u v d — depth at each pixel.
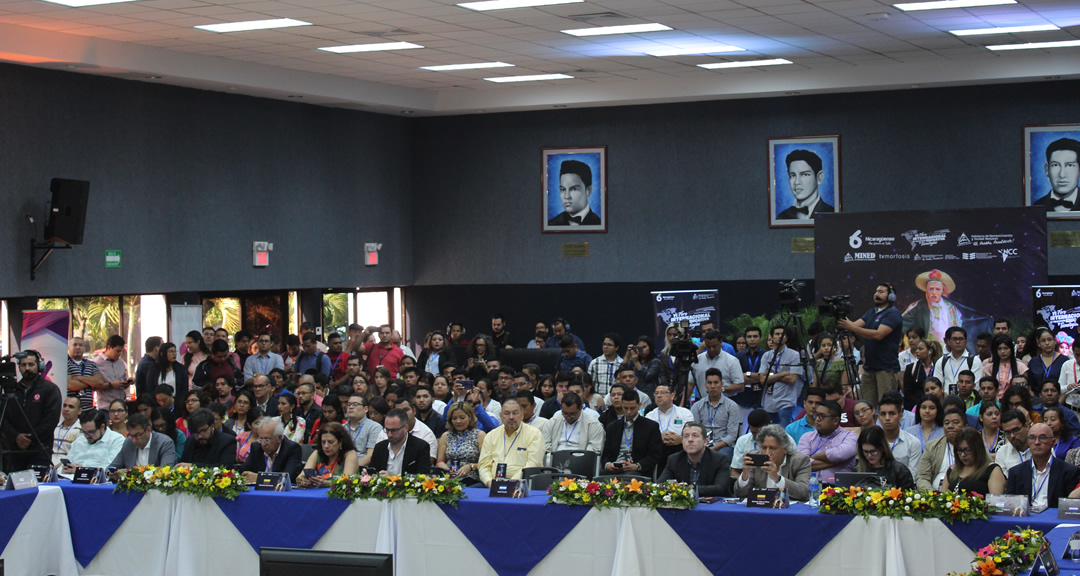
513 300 20.58
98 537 8.27
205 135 16.50
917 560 6.70
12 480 8.25
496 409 11.86
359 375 11.77
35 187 13.92
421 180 20.95
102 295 15.00
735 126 19.48
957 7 13.29
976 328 16.02
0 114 13.49
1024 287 15.82
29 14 12.42
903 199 18.77
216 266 16.64
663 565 7.23
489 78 18.22
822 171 19.09
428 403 11.09
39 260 13.83
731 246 19.56
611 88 19.12
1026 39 15.60
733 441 10.60
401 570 7.71
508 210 20.55
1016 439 8.38
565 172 20.23
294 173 18.17
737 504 7.39
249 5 12.23
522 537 7.50
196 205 16.31
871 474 7.20
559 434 10.42
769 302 19.41
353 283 19.42
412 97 19.30
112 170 14.98
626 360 13.51
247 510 7.97
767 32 14.66
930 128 18.61
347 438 8.95
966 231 16.02
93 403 13.05
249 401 10.59
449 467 10.01
